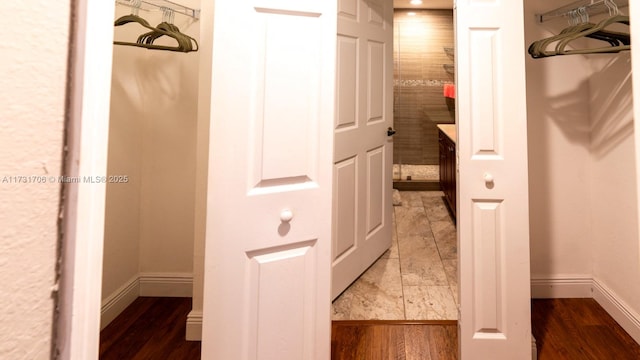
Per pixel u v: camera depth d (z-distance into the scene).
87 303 0.47
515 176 1.60
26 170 0.39
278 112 1.22
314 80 1.28
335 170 2.15
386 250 2.88
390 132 2.80
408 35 5.11
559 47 1.61
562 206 2.16
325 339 1.35
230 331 1.20
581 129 2.12
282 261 1.26
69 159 0.43
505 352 1.62
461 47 1.59
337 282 2.23
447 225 3.58
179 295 2.28
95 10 0.46
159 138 2.23
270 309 1.25
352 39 2.27
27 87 0.39
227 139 1.15
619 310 1.91
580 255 2.18
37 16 0.39
